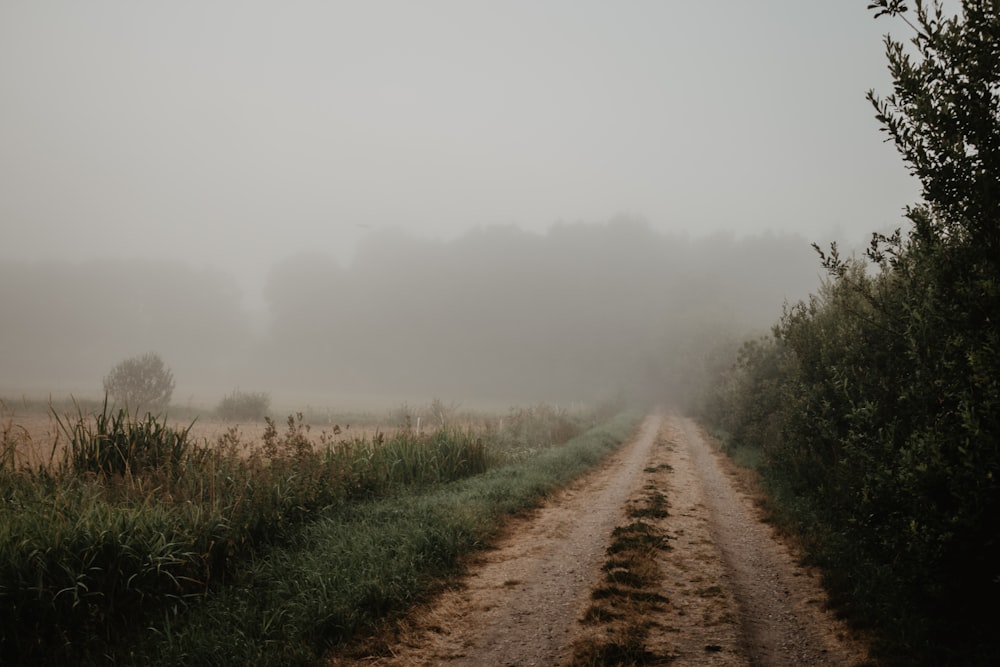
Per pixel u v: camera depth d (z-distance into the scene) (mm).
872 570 6211
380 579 6383
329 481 9258
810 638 5316
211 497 7508
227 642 5059
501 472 13164
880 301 7145
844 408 7496
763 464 14570
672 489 12477
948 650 4531
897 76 4844
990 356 3977
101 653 5016
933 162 4770
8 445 8477
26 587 5035
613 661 4879
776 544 8406
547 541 8648
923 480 4414
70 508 6441
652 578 6863
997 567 4230
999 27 4270
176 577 6051
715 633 5410
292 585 6184
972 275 4543
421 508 9039
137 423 9641
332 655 5117
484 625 5793
